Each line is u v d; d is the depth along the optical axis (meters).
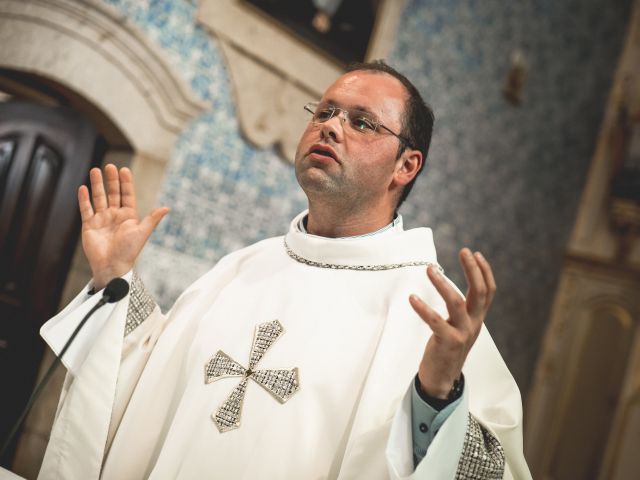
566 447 10.28
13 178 5.88
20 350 5.60
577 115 10.58
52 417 5.36
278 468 2.02
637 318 10.23
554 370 10.56
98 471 2.29
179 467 2.14
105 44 5.22
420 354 2.13
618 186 10.44
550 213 10.41
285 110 6.54
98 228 2.43
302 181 2.38
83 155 5.75
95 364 2.34
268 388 2.13
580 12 10.30
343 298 2.30
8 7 4.76
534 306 10.34
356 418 2.00
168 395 2.41
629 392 9.80
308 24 6.53
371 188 2.39
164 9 5.57
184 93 5.64
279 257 2.58
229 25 5.95
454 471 1.77
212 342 2.37
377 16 7.12
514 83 9.25
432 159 8.26
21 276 5.71
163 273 5.80
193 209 5.96
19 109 5.96
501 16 8.97
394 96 2.46
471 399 2.12
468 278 1.69
